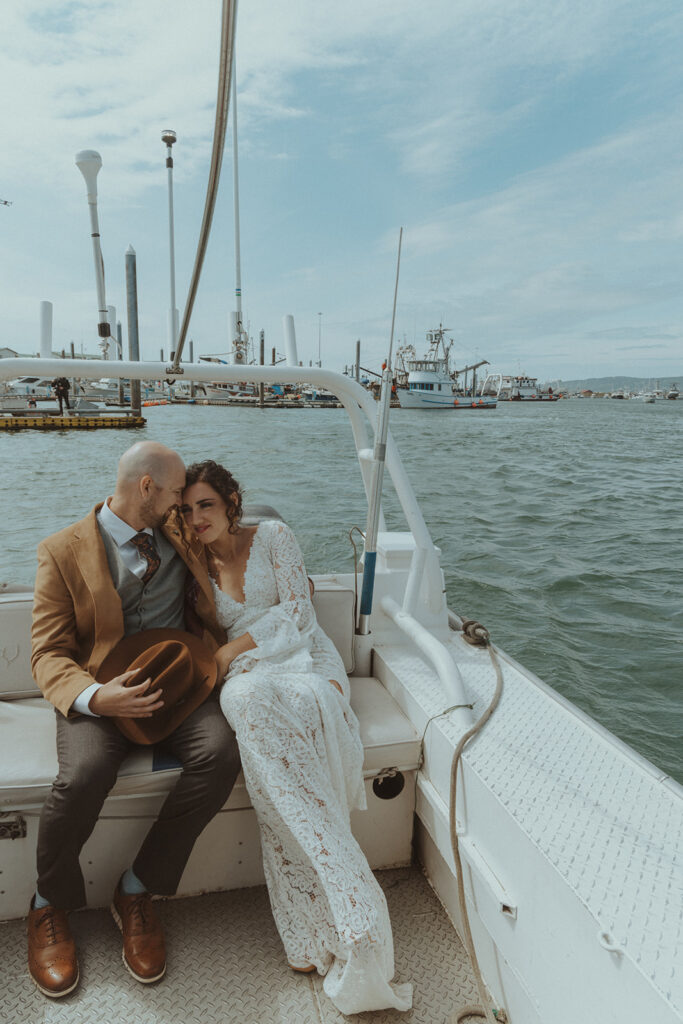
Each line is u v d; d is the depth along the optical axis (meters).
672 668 5.11
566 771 1.50
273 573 1.88
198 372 2.18
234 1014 1.48
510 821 1.34
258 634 1.76
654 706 4.57
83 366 2.08
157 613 1.79
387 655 2.20
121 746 1.60
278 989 1.55
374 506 2.12
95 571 1.70
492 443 26.72
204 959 1.62
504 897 1.37
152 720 1.62
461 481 15.37
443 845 1.71
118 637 1.73
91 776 1.51
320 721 1.61
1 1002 1.50
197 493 1.78
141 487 1.69
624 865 1.19
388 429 2.17
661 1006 0.90
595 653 5.36
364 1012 1.49
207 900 1.81
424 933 1.71
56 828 1.50
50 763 1.64
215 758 1.55
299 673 1.70
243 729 1.53
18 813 1.62
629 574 7.50
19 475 15.23
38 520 10.77
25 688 1.99
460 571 7.55
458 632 2.34
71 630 1.73
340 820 1.54
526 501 12.64
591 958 1.08
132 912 1.61
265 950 1.65
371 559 2.15
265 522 1.95
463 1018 1.47
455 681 1.79
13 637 1.96
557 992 1.21
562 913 1.16
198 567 1.81
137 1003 1.51
